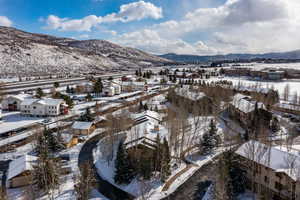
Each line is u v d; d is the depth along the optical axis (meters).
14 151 50.34
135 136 49.12
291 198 31.59
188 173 44.03
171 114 61.88
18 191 36.09
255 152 37.94
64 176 41.09
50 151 49.91
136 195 36.50
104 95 113.62
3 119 73.62
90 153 51.06
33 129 59.47
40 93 95.75
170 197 36.56
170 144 49.12
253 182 36.75
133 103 94.00
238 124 70.69
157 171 42.16
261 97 87.31
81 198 32.66
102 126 68.25
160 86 143.88
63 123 68.19
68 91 116.31
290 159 34.53
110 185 39.38
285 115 78.69
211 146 51.41
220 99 86.25
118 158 39.62
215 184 36.72
